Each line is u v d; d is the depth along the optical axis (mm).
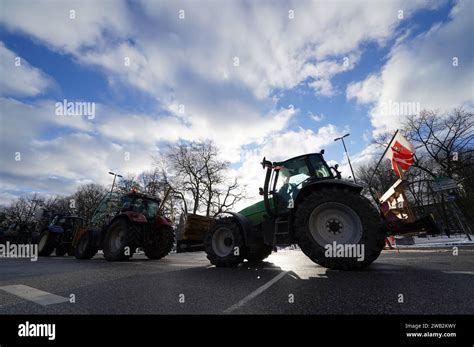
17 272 4426
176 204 29719
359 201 3512
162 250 8375
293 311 1708
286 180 4867
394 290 2117
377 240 3295
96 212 10133
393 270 3242
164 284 2838
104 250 7586
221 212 5328
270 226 4707
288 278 2984
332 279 2736
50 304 2111
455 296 1875
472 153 22422
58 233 11352
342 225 3615
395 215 4328
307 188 4031
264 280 2947
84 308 1971
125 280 3195
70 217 12070
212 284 2770
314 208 3744
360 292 2105
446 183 11023
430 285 2244
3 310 1985
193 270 4172
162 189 29219
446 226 24156
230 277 3260
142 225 7648
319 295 2072
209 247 5090
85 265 5672
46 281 3307
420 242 15594
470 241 12430
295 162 4906
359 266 3320
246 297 2125
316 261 3547
